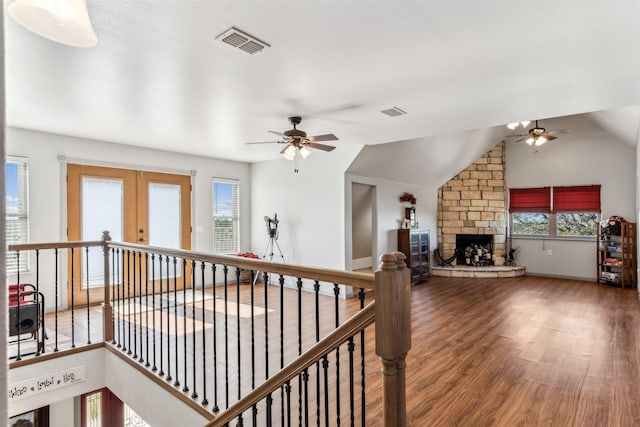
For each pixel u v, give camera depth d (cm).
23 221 468
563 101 357
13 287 352
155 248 292
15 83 309
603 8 200
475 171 886
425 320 479
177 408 270
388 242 732
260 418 242
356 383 291
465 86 319
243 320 457
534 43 241
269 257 717
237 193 732
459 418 244
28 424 433
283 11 205
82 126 455
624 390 281
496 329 439
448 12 206
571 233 798
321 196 638
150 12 205
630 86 317
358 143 566
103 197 546
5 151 41
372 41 240
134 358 325
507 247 874
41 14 126
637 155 622
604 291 666
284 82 309
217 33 229
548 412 251
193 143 560
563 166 802
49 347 354
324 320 465
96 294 536
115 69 281
